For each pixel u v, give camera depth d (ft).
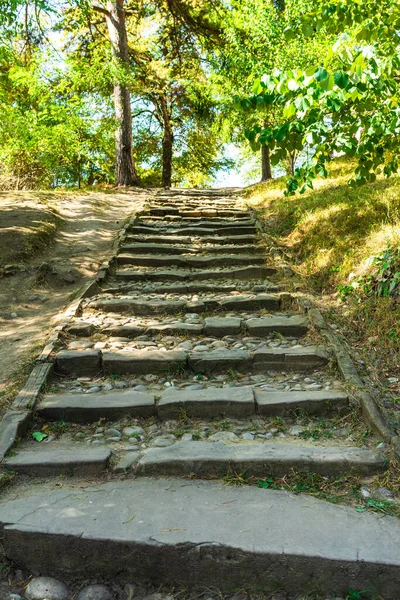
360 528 7.75
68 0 32.83
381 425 10.32
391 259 16.38
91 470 9.29
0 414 10.71
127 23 57.21
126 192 43.93
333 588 7.23
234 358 13.42
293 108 10.46
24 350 13.64
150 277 20.66
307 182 12.89
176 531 7.62
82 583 7.58
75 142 44.50
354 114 12.16
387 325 14.23
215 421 11.28
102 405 11.25
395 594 7.11
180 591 7.44
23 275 19.97
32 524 7.69
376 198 23.31
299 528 7.73
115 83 49.96
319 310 16.49
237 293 18.79
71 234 26.40
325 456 9.36
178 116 80.48
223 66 53.26
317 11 11.34
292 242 24.45
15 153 42.04
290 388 12.33
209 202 37.19
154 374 13.30
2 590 7.35
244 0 41.68
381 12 11.16
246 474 9.29
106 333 15.21
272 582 7.33
